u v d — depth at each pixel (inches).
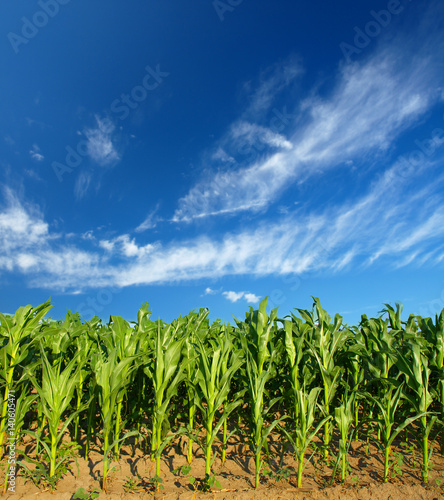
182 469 146.4
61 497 129.3
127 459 158.9
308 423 147.6
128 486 136.8
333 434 187.9
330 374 165.0
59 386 138.3
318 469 156.6
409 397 160.1
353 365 185.3
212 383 147.6
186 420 194.4
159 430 148.0
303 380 178.7
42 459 149.6
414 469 157.3
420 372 154.8
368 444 178.2
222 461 160.2
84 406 143.0
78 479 141.6
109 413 137.9
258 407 148.9
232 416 201.6
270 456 167.5
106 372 141.0
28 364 166.2
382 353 175.8
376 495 135.1
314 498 133.1
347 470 156.5
